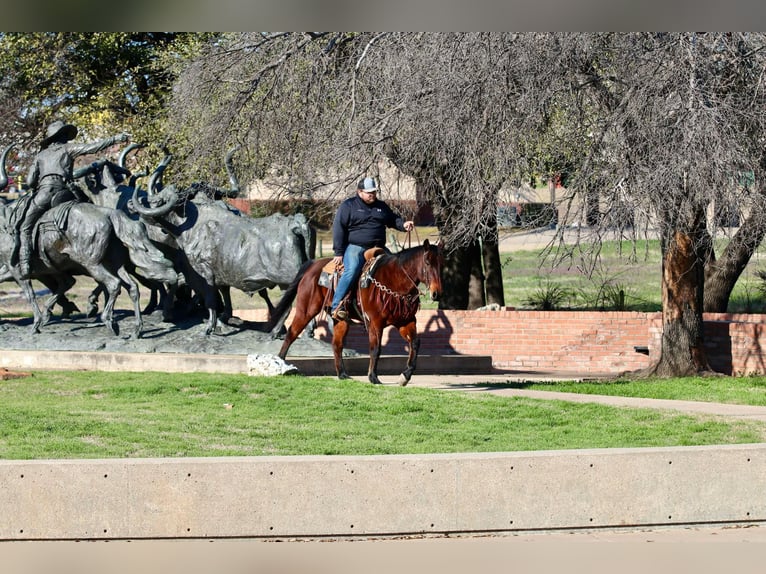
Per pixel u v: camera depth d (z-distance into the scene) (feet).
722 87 52.90
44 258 64.69
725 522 30.04
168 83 107.24
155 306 71.10
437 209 69.97
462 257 92.32
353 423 40.65
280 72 69.72
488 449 35.78
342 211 51.08
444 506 28.66
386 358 66.18
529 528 29.07
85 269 64.39
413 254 49.34
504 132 55.16
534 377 69.36
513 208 62.34
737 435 38.47
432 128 56.70
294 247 62.64
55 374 52.80
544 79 55.01
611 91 57.57
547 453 29.43
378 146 62.80
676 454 29.73
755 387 57.26
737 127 52.08
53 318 69.31
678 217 51.96
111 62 114.21
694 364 65.31
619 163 51.57
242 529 28.04
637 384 58.75
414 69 59.41
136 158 108.27
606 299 100.01
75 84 111.75
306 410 43.14
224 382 49.06
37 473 27.58
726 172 50.19
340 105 65.26
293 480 28.19
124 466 27.76
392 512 28.48
